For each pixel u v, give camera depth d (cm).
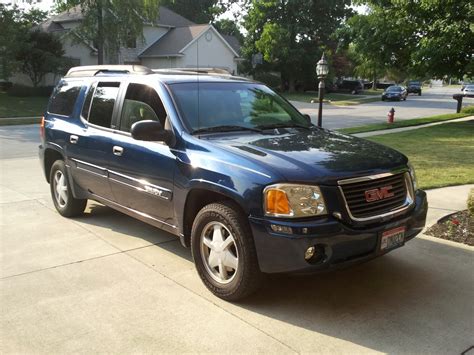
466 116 2481
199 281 444
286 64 5103
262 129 479
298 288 430
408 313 387
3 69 3134
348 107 3584
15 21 3141
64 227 601
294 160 387
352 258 373
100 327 364
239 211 387
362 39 2083
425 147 1280
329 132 506
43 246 534
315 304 401
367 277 454
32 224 613
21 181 879
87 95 596
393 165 411
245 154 399
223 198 412
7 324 368
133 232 581
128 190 508
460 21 1816
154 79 502
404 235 406
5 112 2691
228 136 451
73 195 615
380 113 2981
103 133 542
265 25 4922
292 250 355
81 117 593
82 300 406
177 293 419
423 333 357
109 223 616
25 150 1313
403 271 466
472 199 578
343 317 380
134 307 394
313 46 5094
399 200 410
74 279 448
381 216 384
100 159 541
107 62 3303
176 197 443
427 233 564
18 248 528
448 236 552
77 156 584
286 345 340
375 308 395
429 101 4444
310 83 5344
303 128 507
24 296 414
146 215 496
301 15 5012
